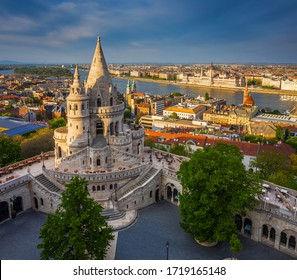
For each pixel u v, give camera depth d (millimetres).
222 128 192875
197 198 64500
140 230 72625
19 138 140875
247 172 67125
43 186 79438
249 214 69625
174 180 84000
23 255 63375
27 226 74188
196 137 142375
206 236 64000
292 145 147375
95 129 93125
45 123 183000
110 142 91250
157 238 69625
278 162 101000
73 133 89000
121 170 86625
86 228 55594
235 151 91062
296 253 63938
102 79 91938
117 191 83562
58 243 53844
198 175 62438
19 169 90438
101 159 87938
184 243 68000
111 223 74375
